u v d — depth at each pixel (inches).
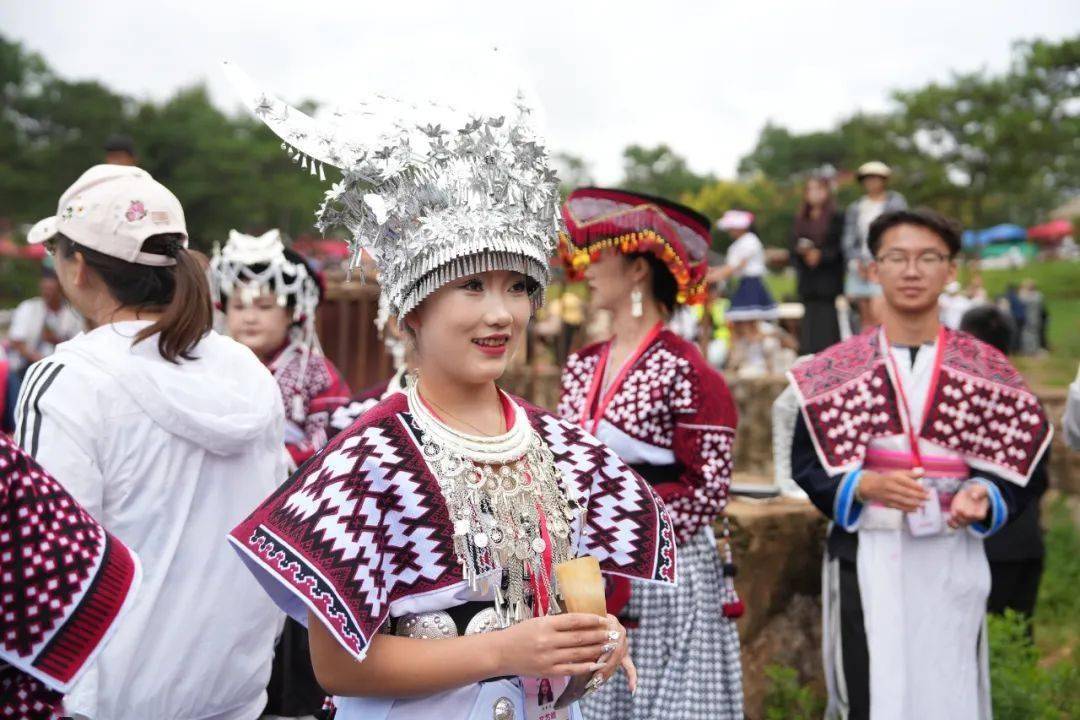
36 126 1993.1
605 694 130.1
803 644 170.6
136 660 94.2
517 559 77.5
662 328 138.6
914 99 1647.4
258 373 106.1
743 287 418.0
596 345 144.4
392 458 75.9
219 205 1956.2
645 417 132.4
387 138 78.7
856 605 138.2
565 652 71.4
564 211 140.1
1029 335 799.1
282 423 109.0
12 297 1541.6
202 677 98.0
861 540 137.4
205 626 98.0
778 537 168.6
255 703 105.0
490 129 78.8
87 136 1955.0
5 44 1964.8
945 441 137.1
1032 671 168.7
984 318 186.2
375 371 256.4
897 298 140.2
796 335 471.5
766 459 287.9
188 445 97.3
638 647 130.8
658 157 2903.5
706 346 198.7
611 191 136.7
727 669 134.3
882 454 138.3
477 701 77.0
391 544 74.9
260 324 156.9
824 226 335.0
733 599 135.9
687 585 131.3
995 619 180.2
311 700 127.9
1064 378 598.2
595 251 136.3
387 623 76.4
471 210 76.4
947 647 134.5
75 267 99.0
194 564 98.0
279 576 71.9
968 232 1692.9
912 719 132.7
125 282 98.7
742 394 292.2
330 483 74.2
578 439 86.7
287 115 78.7
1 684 70.8
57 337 316.8
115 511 94.5
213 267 157.9
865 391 139.3
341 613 71.3
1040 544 183.2
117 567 72.3
